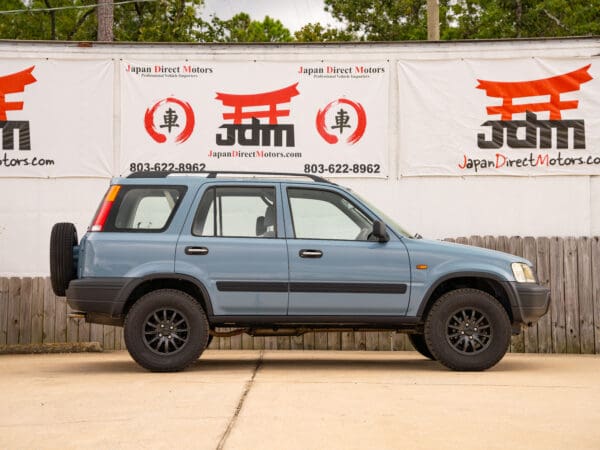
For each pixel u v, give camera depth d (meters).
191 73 14.60
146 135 14.56
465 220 14.46
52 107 14.51
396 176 14.52
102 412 7.01
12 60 14.50
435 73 14.58
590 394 8.15
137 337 9.76
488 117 14.52
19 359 12.07
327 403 7.41
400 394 7.99
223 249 9.99
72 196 14.45
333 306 10.04
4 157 14.41
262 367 10.64
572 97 14.47
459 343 10.13
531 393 8.19
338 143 14.55
